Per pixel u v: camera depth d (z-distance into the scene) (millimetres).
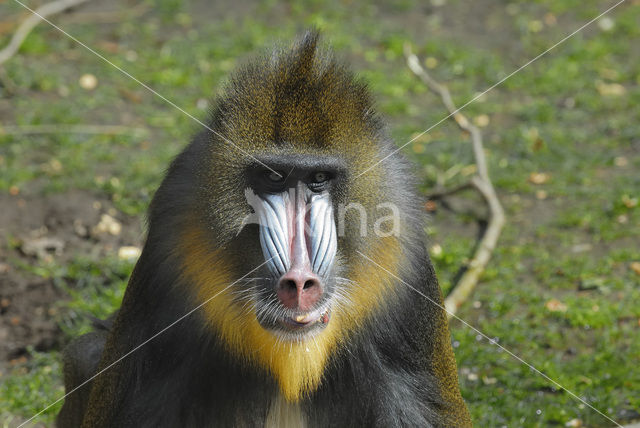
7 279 18547
